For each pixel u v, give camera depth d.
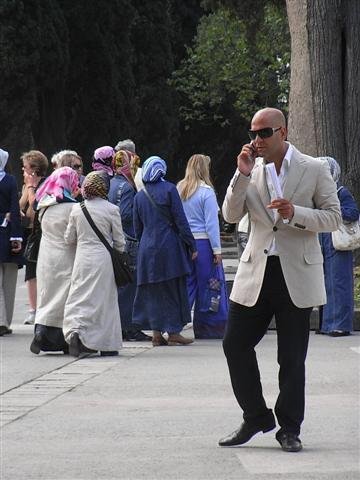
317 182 14.16
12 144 75.31
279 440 14.09
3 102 71.50
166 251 24.80
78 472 12.91
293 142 36.06
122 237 23.14
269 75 79.81
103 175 23.19
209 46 83.25
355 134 35.25
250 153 14.01
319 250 14.27
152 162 24.97
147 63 87.19
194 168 26.28
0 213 26.83
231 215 14.19
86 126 79.94
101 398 17.86
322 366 21.14
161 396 17.98
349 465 13.18
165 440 14.63
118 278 23.06
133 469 13.04
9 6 70.69
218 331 26.30
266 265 14.08
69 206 23.52
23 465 13.27
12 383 19.48
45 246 23.58
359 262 34.38
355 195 35.28
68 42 74.19
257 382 14.27
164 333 27.42
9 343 25.52
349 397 17.77
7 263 27.05
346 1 35.28
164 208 24.88
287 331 14.10
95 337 22.89
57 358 22.89
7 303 27.25
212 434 15.01
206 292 26.19
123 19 79.06
